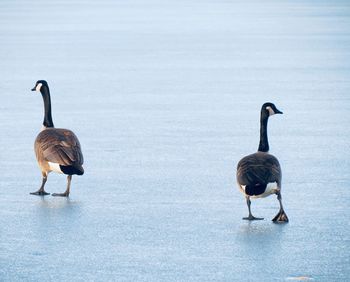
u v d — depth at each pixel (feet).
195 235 40.32
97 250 38.19
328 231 40.88
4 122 71.00
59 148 44.88
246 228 41.39
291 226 41.68
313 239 39.65
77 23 190.49
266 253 37.63
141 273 35.12
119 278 34.55
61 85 93.91
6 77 100.89
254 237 39.91
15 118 73.00
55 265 36.22
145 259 36.88
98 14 222.89
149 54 126.93
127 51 131.03
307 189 48.98
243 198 47.19
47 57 122.83
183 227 41.60
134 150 59.72
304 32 163.32
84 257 37.22
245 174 40.09
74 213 44.14
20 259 37.01
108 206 45.50
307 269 35.58
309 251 37.91
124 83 95.40
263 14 221.25
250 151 59.47
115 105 79.82
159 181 50.90
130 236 40.24
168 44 142.00
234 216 43.57
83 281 34.27
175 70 107.24
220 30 169.89
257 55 124.47
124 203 46.06
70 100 83.20
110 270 35.50
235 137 64.44
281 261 36.58
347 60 116.78
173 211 44.47
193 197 47.34
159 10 240.73
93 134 65.67
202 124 69.87
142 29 173.06
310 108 77.97
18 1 292.81
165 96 85.46
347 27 174.09
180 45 140.26
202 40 148.87
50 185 50.03
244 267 35.83
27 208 45.09
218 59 119.85
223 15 218.79
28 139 63.62
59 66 111.96
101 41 147.54
